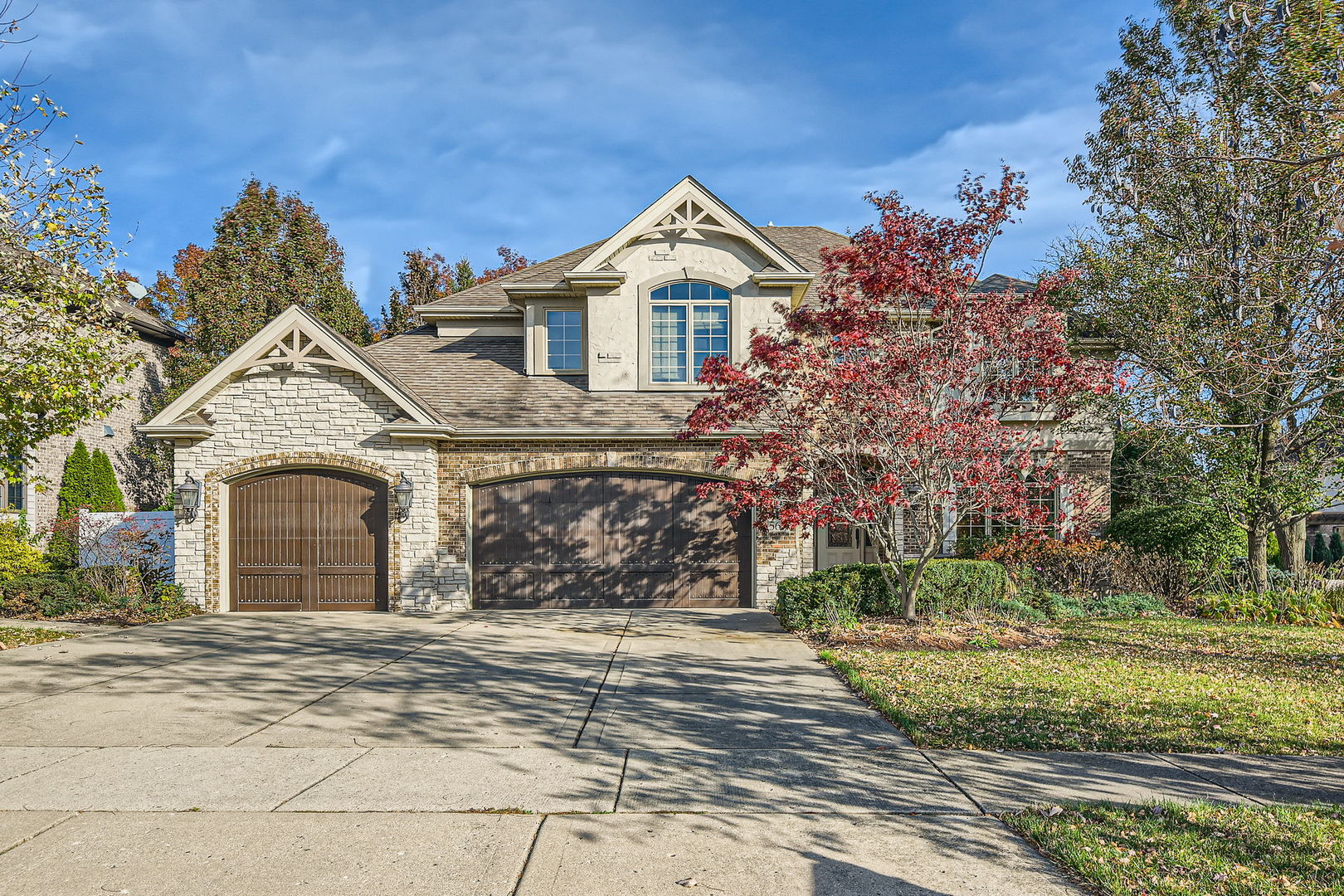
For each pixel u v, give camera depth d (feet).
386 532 50.90
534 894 13.67
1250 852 14.93
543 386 56.80
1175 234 50.47
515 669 32.78
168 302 108.68
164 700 27.66
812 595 42.98
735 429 51.29
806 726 24.18
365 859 14.97
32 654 36.11
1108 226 54.49
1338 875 13.98
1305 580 50.24
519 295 58.08
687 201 55.72
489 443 52.08
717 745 22.25
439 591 51.29
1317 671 31.60
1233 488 48.65
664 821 16.78
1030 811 17.16
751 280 55.67
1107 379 39.50
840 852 15.28
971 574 45.06
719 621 46.32
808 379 40.29
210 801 17.98
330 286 95.35
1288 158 26.09
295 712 26.08
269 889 13.82
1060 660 33.32
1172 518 50.08
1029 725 23.94
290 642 39.11
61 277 36.65
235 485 51.06
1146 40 53.67
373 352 61.82
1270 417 40.83
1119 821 16.47
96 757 21.29
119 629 43.29
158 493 79.41
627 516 52.80
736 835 16.08
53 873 14.38
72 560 52.60
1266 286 32.71
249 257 91.09
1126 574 49.32
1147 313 49.52
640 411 53.93
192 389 49.08
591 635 41.24
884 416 38.83
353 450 50.60
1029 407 48.39
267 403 50.65
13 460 41.04
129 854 15.17
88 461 66.64
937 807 17.53
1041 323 40.22
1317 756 21.34
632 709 26.23
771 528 51.96
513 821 16.78
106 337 39.91
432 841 15.76
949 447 38.37
